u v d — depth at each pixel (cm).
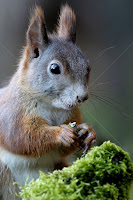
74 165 159
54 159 169
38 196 158
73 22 170
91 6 232
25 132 167
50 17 214
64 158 170
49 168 169
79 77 166
